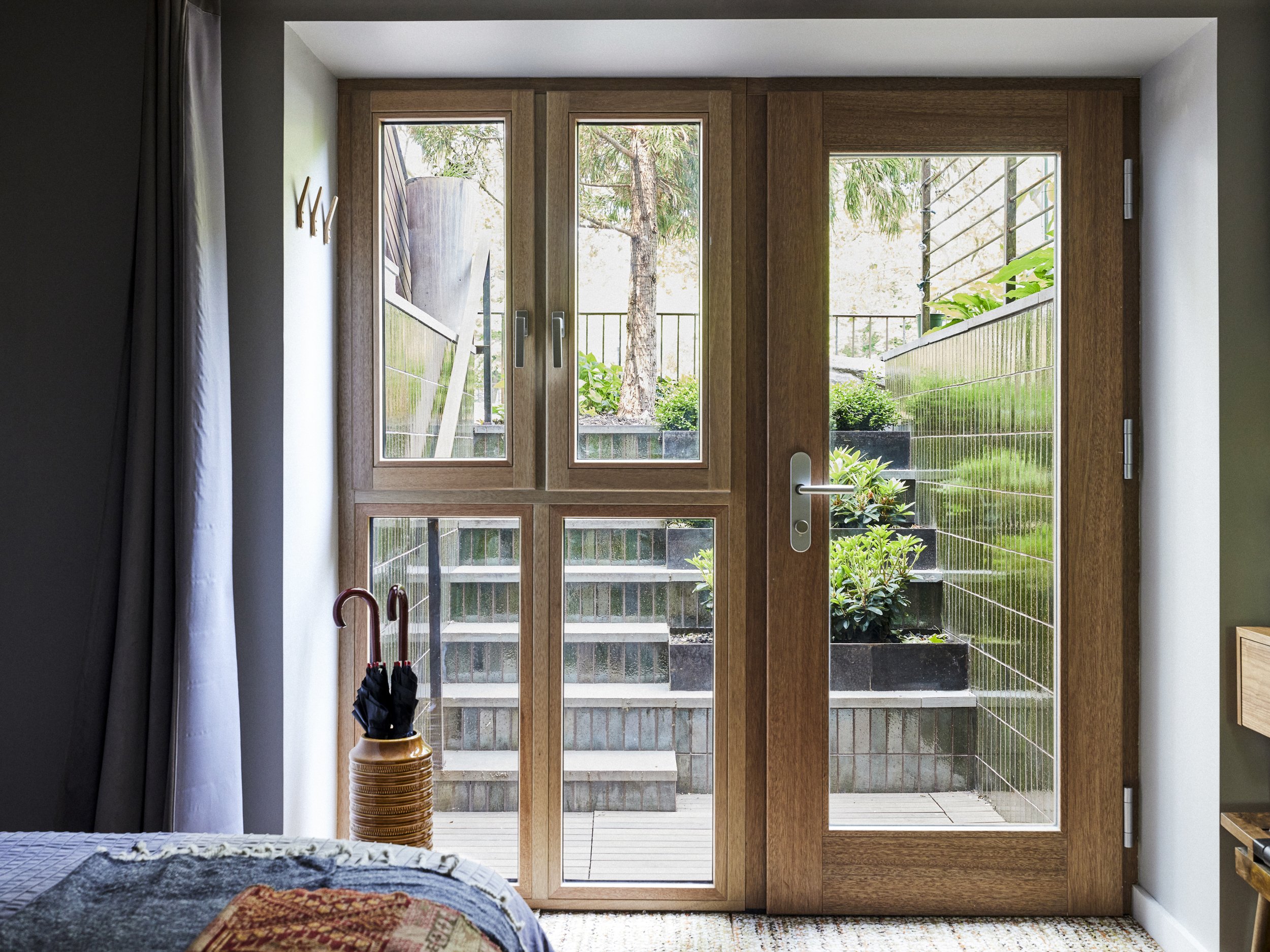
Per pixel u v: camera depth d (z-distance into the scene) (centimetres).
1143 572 217
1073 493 218
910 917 219
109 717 171
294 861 114
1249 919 187
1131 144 218
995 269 221
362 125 219
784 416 219
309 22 191
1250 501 188
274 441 192
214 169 181
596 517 221
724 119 218
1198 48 194
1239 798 187
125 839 122
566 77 219
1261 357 188
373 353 221
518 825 222
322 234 211
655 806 222
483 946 98
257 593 192
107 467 195
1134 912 217
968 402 222
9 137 195
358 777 178
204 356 175
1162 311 208
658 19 189
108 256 195
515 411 220
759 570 222
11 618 196
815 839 219
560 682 221
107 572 177
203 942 89
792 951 201
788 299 218
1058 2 188
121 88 194
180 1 175
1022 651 222
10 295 195
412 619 223
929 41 199
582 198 220
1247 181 188
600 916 218
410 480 221
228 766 178
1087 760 219
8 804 196
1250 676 181
